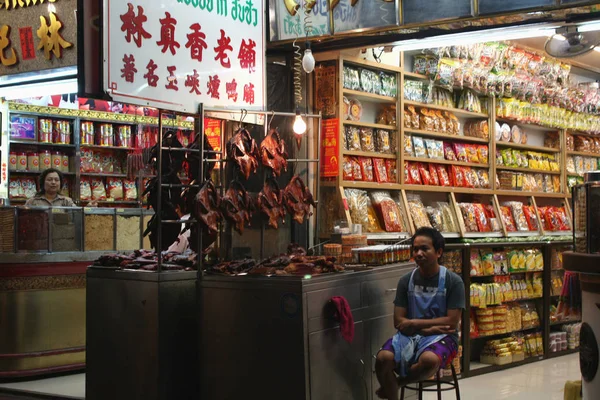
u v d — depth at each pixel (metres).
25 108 8.16
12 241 5.95
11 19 6.02
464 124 7.71
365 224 6.09
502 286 6.78
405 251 5.24
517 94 7.78
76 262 6.21
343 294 4.32
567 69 8.28
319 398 4.03
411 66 6.90
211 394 4.35
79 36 3.94
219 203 4.56
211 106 4.72
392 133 6.57
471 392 5.70
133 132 9.00
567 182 8.83
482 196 7.61
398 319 4.25
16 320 5.95
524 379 6.23
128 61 4.14
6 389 5.67
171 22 4.42
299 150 6.01
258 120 5.51
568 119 8.68
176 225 4.88
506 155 7.95
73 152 8.60
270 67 5.97
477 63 7.07
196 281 4.50
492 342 6.73
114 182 8.92
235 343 4.23
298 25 5.59
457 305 4.18
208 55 4.70
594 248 3.10
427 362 3.95
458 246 6.30
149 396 4.39
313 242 6.02
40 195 6.70
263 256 5.52
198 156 4.80
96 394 4.74
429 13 5.13
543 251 7.33
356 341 4.45
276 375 4.03
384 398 4.11
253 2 5.10
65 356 6.14
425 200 7.02
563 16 5.03
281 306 4.02
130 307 4.54
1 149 7.98
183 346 4.49
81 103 8.55
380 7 5.28
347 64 6.16
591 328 3.02
